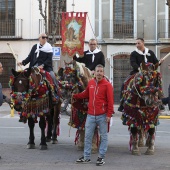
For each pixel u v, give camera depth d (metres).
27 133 15.92
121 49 31.78
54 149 12.30
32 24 31.11
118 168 9.87
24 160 10.76
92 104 10.09
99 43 31.70
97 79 10.09
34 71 11.44
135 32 31.97
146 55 11.90
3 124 19.11
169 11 31.70
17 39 31.08
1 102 10.59
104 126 10.09
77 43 14.78
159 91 10.70
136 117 10.88
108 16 31.80
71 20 16.06
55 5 30.72
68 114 22.45
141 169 9.80
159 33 31.70
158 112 11.11
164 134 16.36
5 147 12.59
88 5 31.27
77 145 12.45
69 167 9.95
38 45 12.57
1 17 31.25
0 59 31.28
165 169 9.83
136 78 10.68
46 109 11.59
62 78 11.62
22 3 31.11
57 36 29.73
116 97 31.66
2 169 9.76
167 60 31.55
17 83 11.05
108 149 12.38
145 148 12.47
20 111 11.55
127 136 15.48
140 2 32.00
